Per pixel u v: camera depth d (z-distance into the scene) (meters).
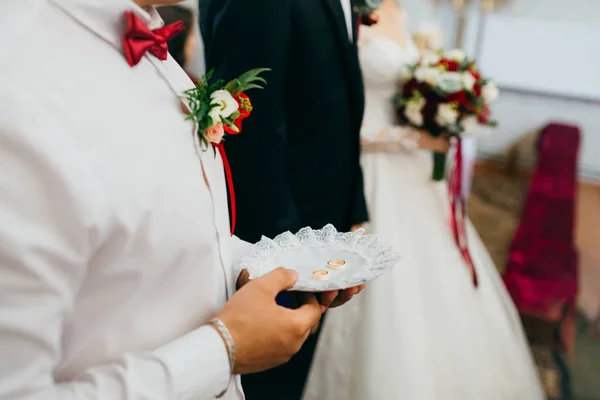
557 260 3.20
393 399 1.79
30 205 0.54
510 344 2.09
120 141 0.62
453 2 4.28
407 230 2.05
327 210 1.54
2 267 0.52
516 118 4.69
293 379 1.62
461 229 2.15
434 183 2.21
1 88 0.53
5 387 0.54
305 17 1.35
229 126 0.81
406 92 2.03
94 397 0.61
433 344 1.93
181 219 0.69
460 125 1.98
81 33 0.62
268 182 1.38
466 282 2.07
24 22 0.57
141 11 0.69
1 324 0.52
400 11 2.27
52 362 0.58
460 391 1.91
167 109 0.72
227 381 0.72
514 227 3.84
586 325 2.89
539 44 4.38
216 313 0.78
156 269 0.67
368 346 1.84
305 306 0.80
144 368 0.65
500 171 4.79
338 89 1.45
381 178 2.09
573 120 4.59
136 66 0.68
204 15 1.38
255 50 1.30
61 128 0.56
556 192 3.71
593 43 4.27
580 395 2.45
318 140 1.47
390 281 1.91
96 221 0.57
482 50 4.48
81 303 0.64
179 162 0.70
